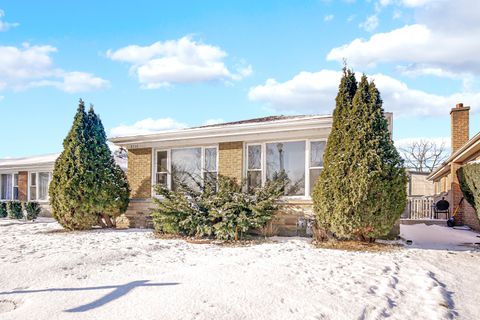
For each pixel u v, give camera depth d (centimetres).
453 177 1700
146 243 1031
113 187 1387
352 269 683
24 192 2255
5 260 775
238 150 1305
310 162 1201
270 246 975
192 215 1166
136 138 1462
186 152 1434
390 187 945
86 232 1310
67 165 1343
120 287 570
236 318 438
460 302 526
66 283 604
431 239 1162
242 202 1144
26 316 454
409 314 472
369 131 960
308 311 463
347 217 954
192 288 543
